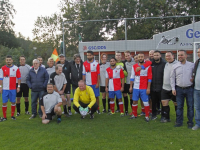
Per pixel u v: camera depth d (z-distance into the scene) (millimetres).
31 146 3537
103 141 3699
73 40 29531
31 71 5520
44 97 5109
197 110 4242
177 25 26031
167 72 4668
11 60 5383
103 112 6117
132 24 25750
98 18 25344
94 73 5809
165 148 3350
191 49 15922
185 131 4145
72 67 5879
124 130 4301
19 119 5441
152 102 5164
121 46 16219
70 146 3500
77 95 5348
